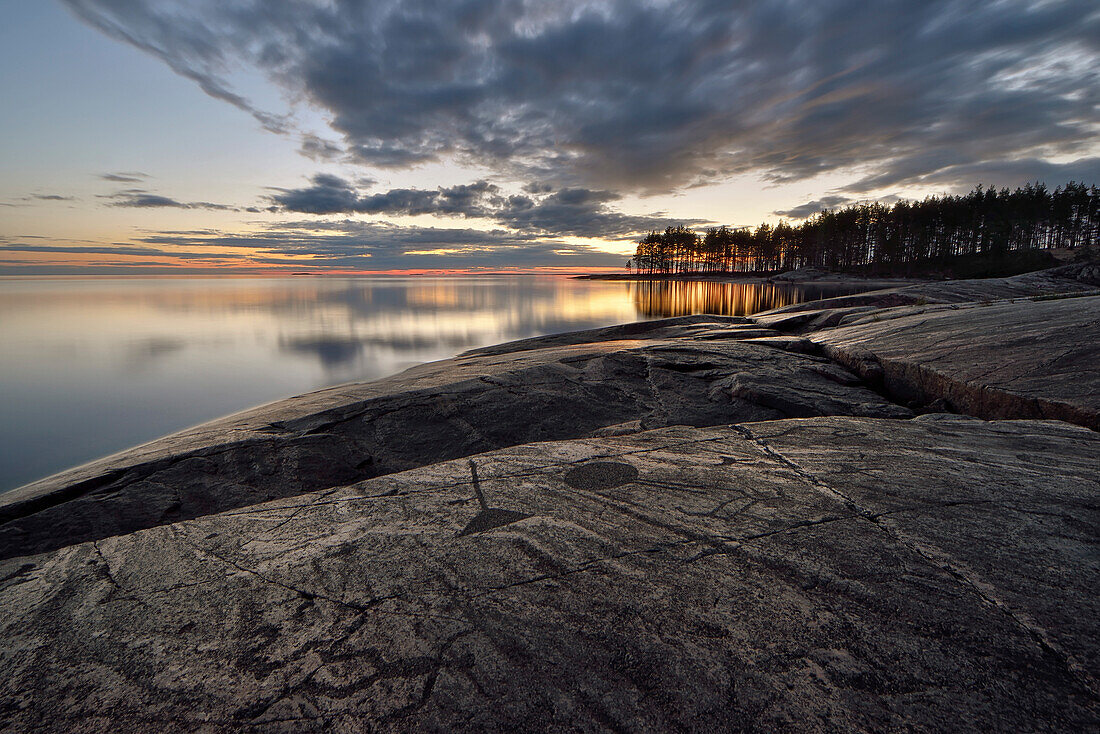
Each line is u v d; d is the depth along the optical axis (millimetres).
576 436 6051
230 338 23906
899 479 3047
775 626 1802
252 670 1745
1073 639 1667
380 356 18516
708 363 8219
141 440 9656
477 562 2342
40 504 4473
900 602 1892
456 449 5773
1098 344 5559
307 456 5363
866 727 1400
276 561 2514
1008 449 3516
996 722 1394
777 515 2662
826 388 7137
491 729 1448
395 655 1757
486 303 50656
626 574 2174
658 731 1422
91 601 2283
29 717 1612
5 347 21312
